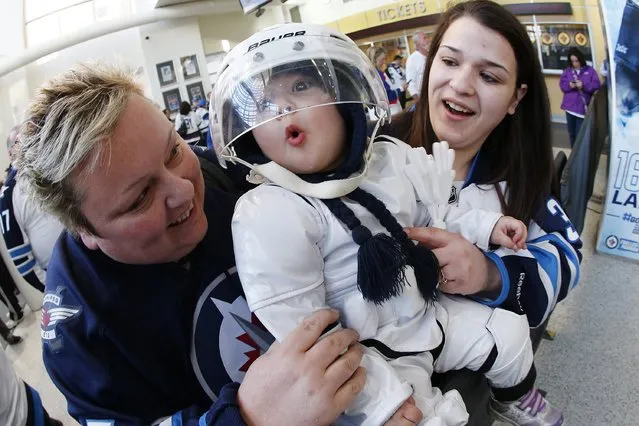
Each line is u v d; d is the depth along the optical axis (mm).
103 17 4594
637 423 1527
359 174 723
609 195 2314
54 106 557
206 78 4879
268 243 666
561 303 2123
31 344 2814
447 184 862
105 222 599
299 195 710
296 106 655
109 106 558
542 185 1093
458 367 863
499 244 930
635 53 2100
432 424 652
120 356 691
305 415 570
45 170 557
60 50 4250
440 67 1033
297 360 594
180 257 761
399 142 886
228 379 771
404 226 809
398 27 2826
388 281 645
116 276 714
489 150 1126
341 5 3062
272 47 683
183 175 681
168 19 4602
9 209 1801
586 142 1774
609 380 1700
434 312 827
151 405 703
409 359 750
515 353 848
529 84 1046
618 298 2084
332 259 725
